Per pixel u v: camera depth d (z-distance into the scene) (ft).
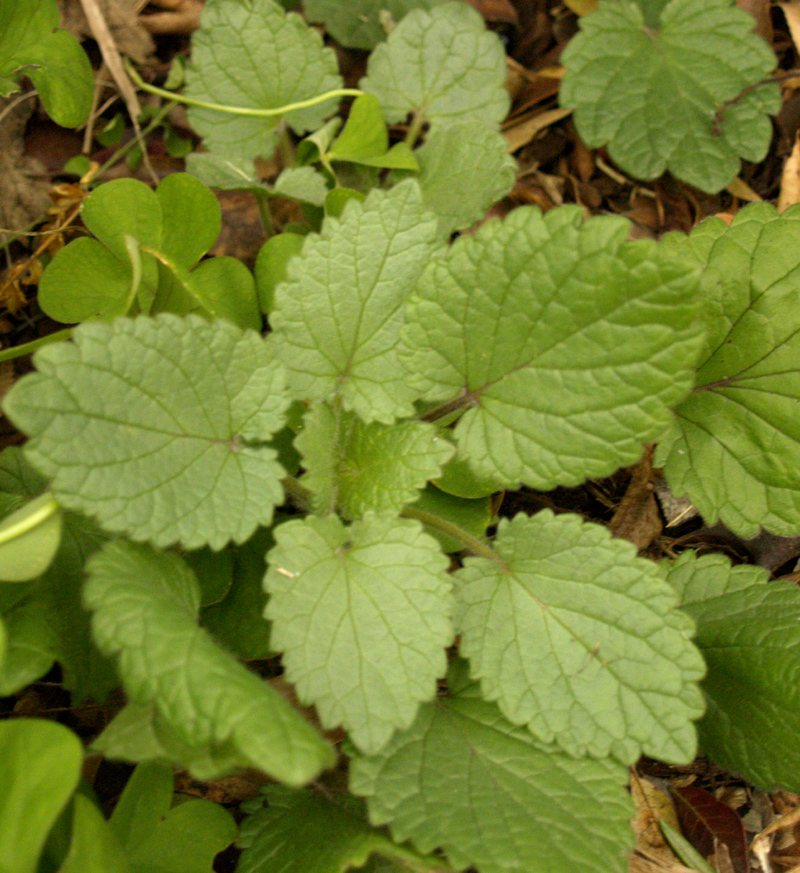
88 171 1.06
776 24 1.12
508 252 0.74
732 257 0.85
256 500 0.74
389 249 0.79
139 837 0.71
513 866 0.70
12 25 0.90
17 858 0.62
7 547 0.68
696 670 0.75
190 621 0.68
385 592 0.75
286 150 1.06
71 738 0.65
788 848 0.86
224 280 0.91
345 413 0.84
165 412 0.72
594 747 0.75
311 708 0.82
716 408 0.87
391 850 0.72
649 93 1.05
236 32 0.98
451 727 0.78
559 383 0.75
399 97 1.03
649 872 0.83
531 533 0.79
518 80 1.13
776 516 0.86
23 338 1.02
